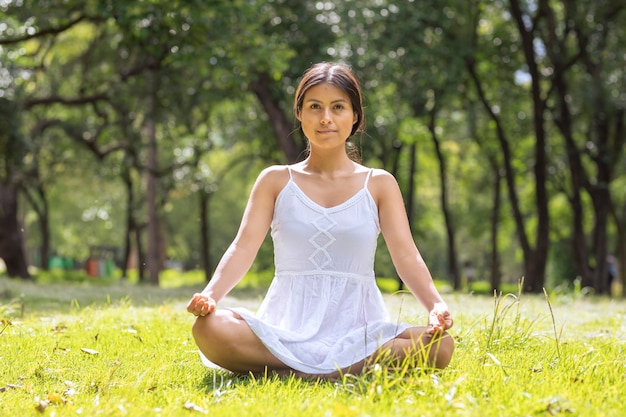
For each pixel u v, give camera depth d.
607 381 3.83
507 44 22.23
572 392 3.50
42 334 5.62
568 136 22.55
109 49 23.25
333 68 4.41
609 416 3.17
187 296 11.52
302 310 4.20
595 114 22.31
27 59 17.78
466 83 23.09
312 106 4.34
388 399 3.29
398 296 12.52
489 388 3.56
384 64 18.88
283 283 4.30
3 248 22.61
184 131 26.81
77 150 27.42
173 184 28.53
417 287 4.26
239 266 4.22
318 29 19.20
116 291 12.01
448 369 3.96
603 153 23.22
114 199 37.72
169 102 21.88
